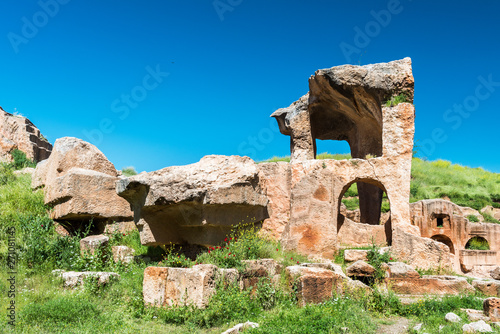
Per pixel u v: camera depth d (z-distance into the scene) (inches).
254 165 387.9
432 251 498.3
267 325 251.4
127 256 374.6
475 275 729.0
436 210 777.6
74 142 464.1
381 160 547.5
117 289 306.0
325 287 311.3
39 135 893.2
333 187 524.4
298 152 668.1
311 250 502.9
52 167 462.9
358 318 281.4
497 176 1552.7
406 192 534.6
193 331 253.0
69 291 297.9
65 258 356.5
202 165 362.3
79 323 246.7
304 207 518.3
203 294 272.4
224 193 347.3
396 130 547.5
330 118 721.0
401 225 523.8
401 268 392.5
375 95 570.6
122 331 243.8
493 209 1183.6
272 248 397.1
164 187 332.8
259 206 384.8
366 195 732.7
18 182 521.3
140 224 355.3
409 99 556.4
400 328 280.4
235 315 273.4
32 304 261.0
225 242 360.5
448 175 1461.6
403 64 561.0
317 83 621.6
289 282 321.4
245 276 315.0
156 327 258.5
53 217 436.5
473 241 927.7
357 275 381.1
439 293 380.2
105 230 429.7
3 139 692.1
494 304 290.7
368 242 553.6
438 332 261.3
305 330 241.3
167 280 292.7
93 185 426.6
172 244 369.1
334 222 516.1
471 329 259.0
